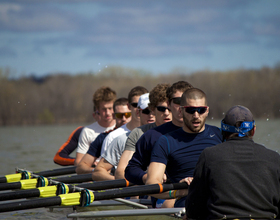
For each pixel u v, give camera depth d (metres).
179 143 14.31
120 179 17.08
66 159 27.61
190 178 13.81
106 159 19.41
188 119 13.96
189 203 11.52
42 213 18.84
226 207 10.56
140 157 15.51
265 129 76.81
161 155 14.27
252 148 11.02
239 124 11.22
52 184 17.17
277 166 10.88
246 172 10.72
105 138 20.80
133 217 15.56
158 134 15.38
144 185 13.88
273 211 10.80
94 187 16.47
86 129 26.30
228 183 10.62
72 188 15.76
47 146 58.81
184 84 15.41
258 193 10.55
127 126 20.84
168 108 16.72
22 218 17.89
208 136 14.52
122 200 16.94
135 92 20.33
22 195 14.99
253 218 10.44
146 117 18.70
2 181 19.78
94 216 14.65
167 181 15.58
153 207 16.66
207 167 10.98
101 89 26.11
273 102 134.62
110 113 25.98
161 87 16.97
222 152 11.00
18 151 50.47
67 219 17.67
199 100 13.86
